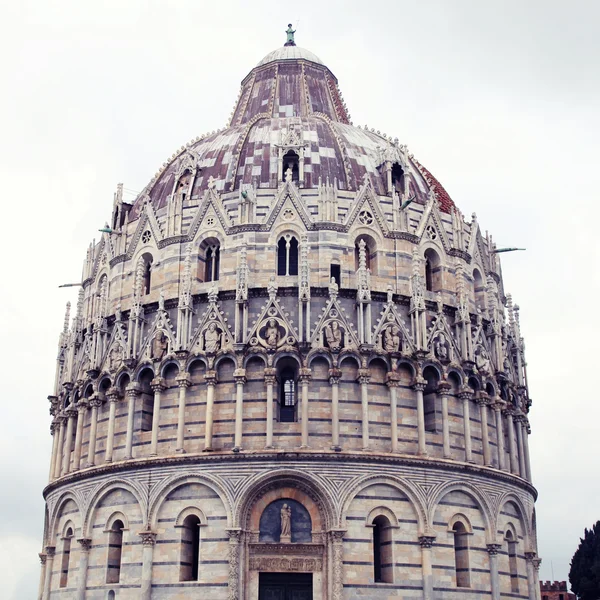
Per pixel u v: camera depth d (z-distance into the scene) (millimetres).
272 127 72625
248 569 55312
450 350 62906
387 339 60500
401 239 64875
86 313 71250
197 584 55062
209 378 58969
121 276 67938
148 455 59750
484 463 62375
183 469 57562
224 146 72062
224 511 56094
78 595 59438
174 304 63344
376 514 56625
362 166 69812
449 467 59375
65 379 69875
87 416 65500
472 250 70125
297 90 82438
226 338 60031
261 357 59000
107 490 60375
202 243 64688
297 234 63344
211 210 65062
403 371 60719
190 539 57094
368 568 55344
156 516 57562
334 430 57406
